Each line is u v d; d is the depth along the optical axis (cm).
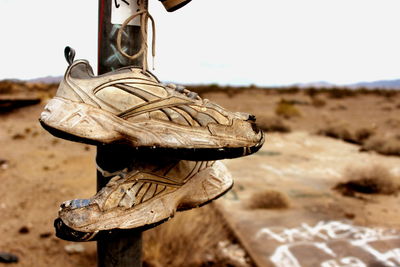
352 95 3609
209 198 113
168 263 351
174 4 104
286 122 1591
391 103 2816
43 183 636
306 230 436
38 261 375
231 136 98
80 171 721
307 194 575
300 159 852
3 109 1539
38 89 3278
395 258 375
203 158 97
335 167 775
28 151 901
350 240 413
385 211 507
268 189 571
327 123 1580
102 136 89
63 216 91
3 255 372
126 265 117
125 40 106
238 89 4397
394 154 932
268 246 390
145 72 99
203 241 386
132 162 102
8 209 514
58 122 86
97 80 92
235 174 693
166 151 93
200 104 98
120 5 104
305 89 4669
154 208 100
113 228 94
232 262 359
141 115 92
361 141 1136
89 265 371
